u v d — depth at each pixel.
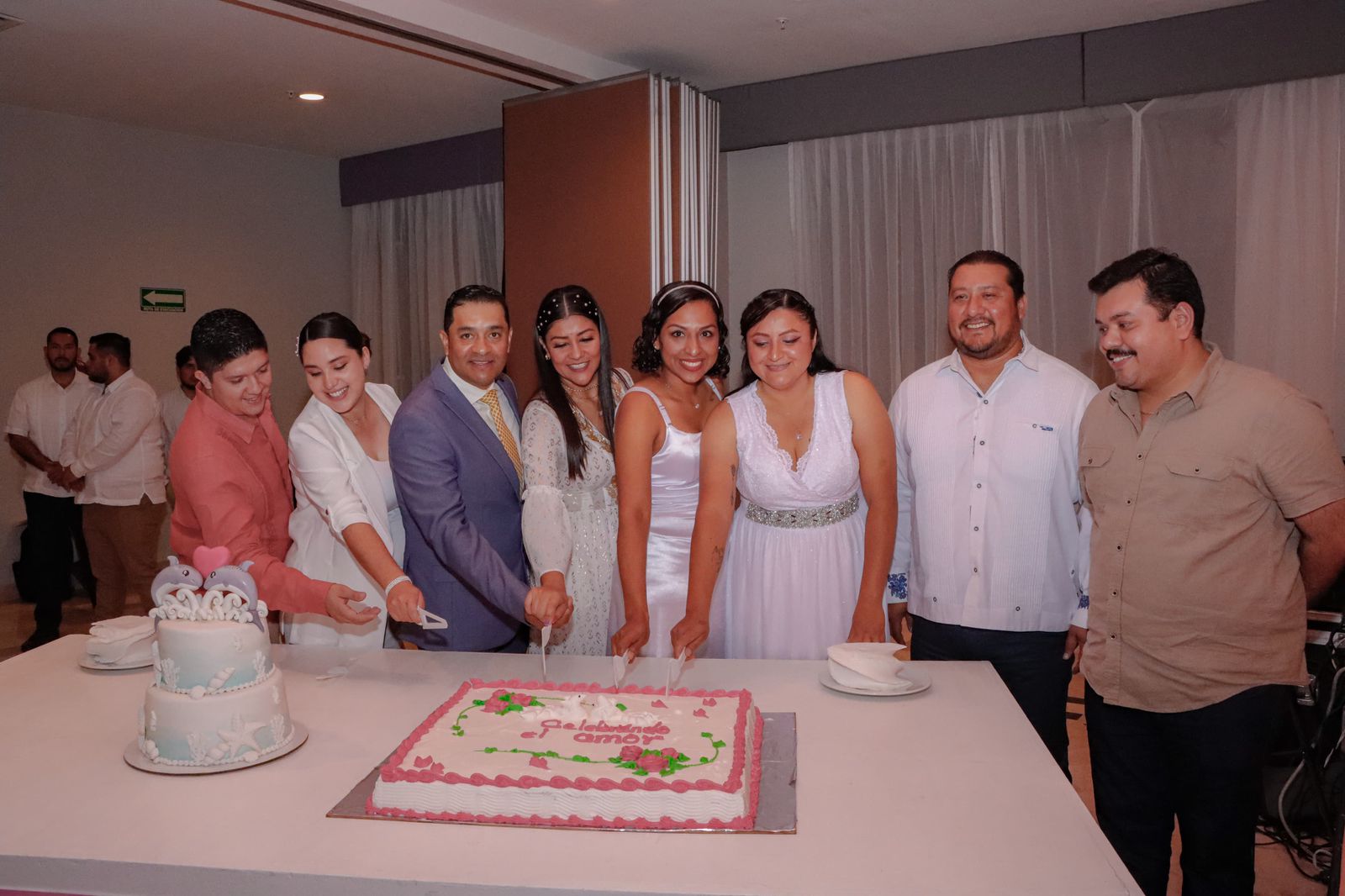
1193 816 2.14
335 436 2.37
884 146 5.69
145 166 6.88
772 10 4.50
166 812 1.60
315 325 2.32
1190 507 2.07
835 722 1.93
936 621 2.54
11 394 6.34
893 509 2.38
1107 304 2.09
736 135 5.89
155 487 5.14
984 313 2.40
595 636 2.61
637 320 5.09
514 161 5.41
